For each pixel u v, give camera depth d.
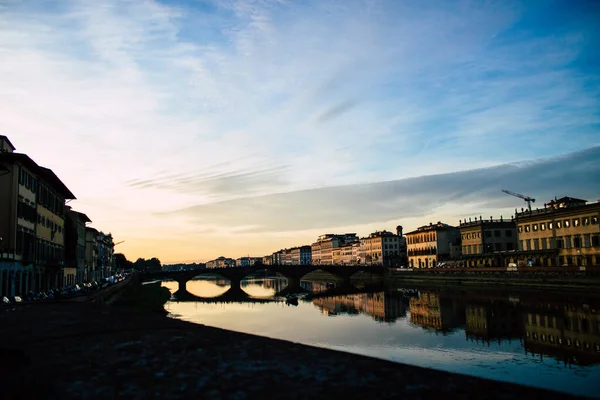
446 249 167.25
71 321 25.67
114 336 19.61
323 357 14.98
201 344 17.42
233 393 10.82
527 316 60.16
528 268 98.62
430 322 59.72
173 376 12.47
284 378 12.20
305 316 72.50
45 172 68.56
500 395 10.88
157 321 26.03
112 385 11.70
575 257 101.00
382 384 11.66
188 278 144.12
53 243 79.06
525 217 117.12
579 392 27.31
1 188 57.38
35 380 12.32
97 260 151.62
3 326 23.38
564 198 116.06
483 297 86.75
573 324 53.03
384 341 47.00
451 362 36.66
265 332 55.31
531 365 35.00
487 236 137.88
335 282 191.75
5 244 56.94
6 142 61.75
